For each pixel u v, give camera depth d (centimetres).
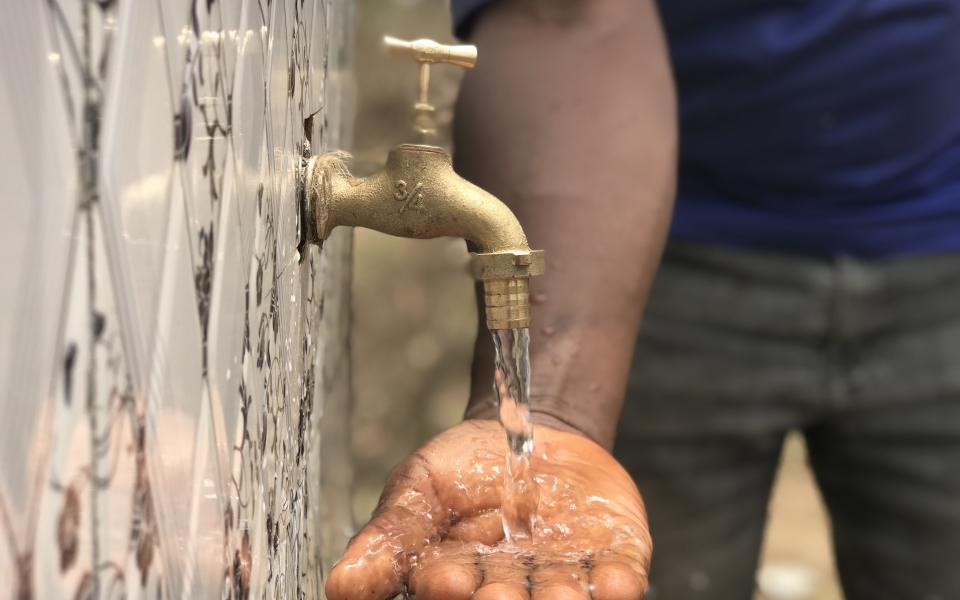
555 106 121
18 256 30
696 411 174
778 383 171
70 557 33
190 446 46
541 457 98
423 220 83
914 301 167
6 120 29
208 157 48
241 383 58
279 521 76
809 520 377
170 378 43
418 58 85
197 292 47
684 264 172
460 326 408
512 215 84
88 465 35
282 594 80
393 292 407
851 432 175
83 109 34
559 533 88
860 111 159
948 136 164
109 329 36
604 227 115
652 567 181
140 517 39
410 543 83
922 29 154
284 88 73
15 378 30
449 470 90
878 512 176
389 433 397
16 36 30
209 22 48
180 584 45
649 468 178
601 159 118
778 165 165
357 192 85
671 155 123
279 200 71
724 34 158
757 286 169
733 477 178
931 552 172
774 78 158
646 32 129
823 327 169
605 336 113
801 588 327
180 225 44
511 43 126
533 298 113
